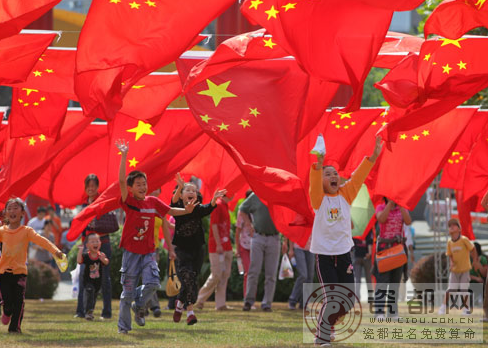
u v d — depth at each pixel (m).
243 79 27.47
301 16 22.19
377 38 22.56
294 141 27.03
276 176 24.62
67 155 34.94
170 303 35.16
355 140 34.22
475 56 26.02
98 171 39.16
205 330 26.03
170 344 22.19
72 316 31.83
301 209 25.42
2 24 20.94
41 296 45.91
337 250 21.56
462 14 22.73
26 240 24.86
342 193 22.02
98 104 22.91
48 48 26.33
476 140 35.09
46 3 21.06
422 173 31.48
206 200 37.00
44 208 54.44
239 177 34.91
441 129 31.73
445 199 43.66
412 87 26.27
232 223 44.88
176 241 26.81
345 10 22.12
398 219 30.19
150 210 24.11
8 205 24.91
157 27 22.34
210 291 35.66
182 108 31.69
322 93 29.25
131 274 24.16
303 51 22.59
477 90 26.22
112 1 21.92
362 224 38.81
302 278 36.09
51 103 28.23
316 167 21.34
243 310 35.38
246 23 54.25
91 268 29.72
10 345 21.66
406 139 31.80
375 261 30.70
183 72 27.12
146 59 22.53
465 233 37.00
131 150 31.19
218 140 26.42
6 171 29.69
